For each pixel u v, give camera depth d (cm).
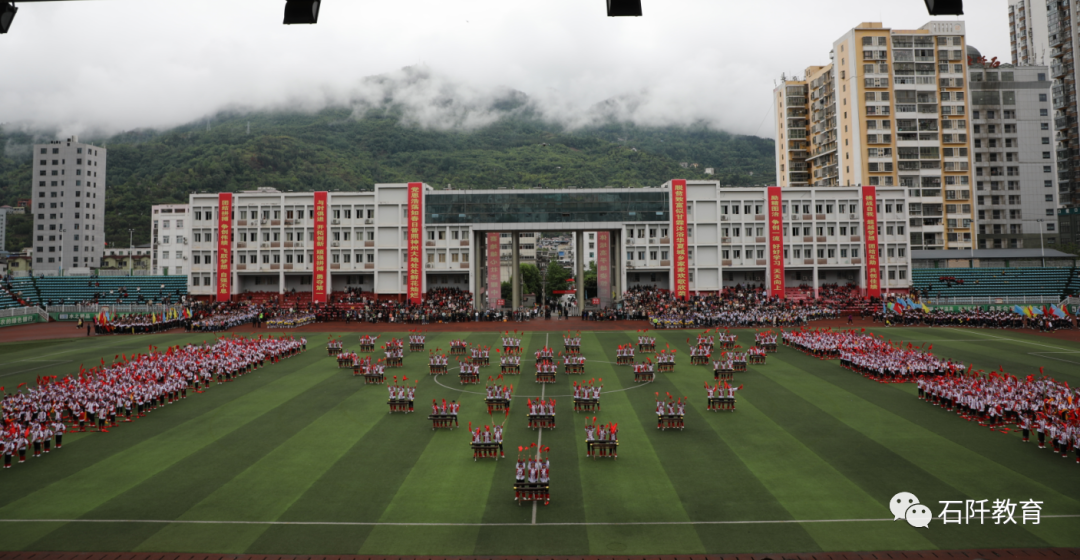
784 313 8812
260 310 9612
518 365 5428
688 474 2919
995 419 3634
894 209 10962
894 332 7719
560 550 2184
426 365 5794
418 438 3522
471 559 2123
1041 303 10038
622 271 10694
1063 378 4884
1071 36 16938
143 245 19712
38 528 2378
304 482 2844
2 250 19838
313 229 10881
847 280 11162
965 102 14150
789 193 10938
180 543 2250
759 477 2864
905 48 14000
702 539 2258
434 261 10825
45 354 6556
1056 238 15338
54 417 3716
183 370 4878
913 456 3119
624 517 2453
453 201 10831
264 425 3797
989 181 15488
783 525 2364
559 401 4403
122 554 2172
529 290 16512
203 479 2886
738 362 5356
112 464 3102
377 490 2745
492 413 4072
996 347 6419
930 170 13812
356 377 5234
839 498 2608
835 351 5947
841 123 14412
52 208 17775
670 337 7569
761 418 3872
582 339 7481
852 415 3906
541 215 10794
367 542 2253
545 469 2647
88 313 10156
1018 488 2681
